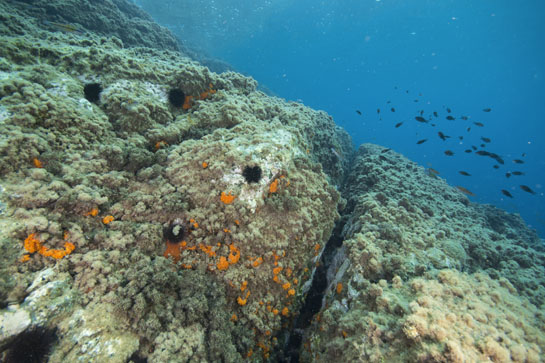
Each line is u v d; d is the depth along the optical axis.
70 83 5.06
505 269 6.18
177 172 4.82
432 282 4.26
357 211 7.22
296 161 5.96
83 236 3.68
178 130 5.72
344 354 3.73
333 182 10.25
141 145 5.23
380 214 6.57
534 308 4.41
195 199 4.65
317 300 6.05
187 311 3.80
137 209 4.29
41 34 7.59
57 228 3.43
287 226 5.05
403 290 4.31
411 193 8.67
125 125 5.29
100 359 2.99
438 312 3.50
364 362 3.36
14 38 5.23
